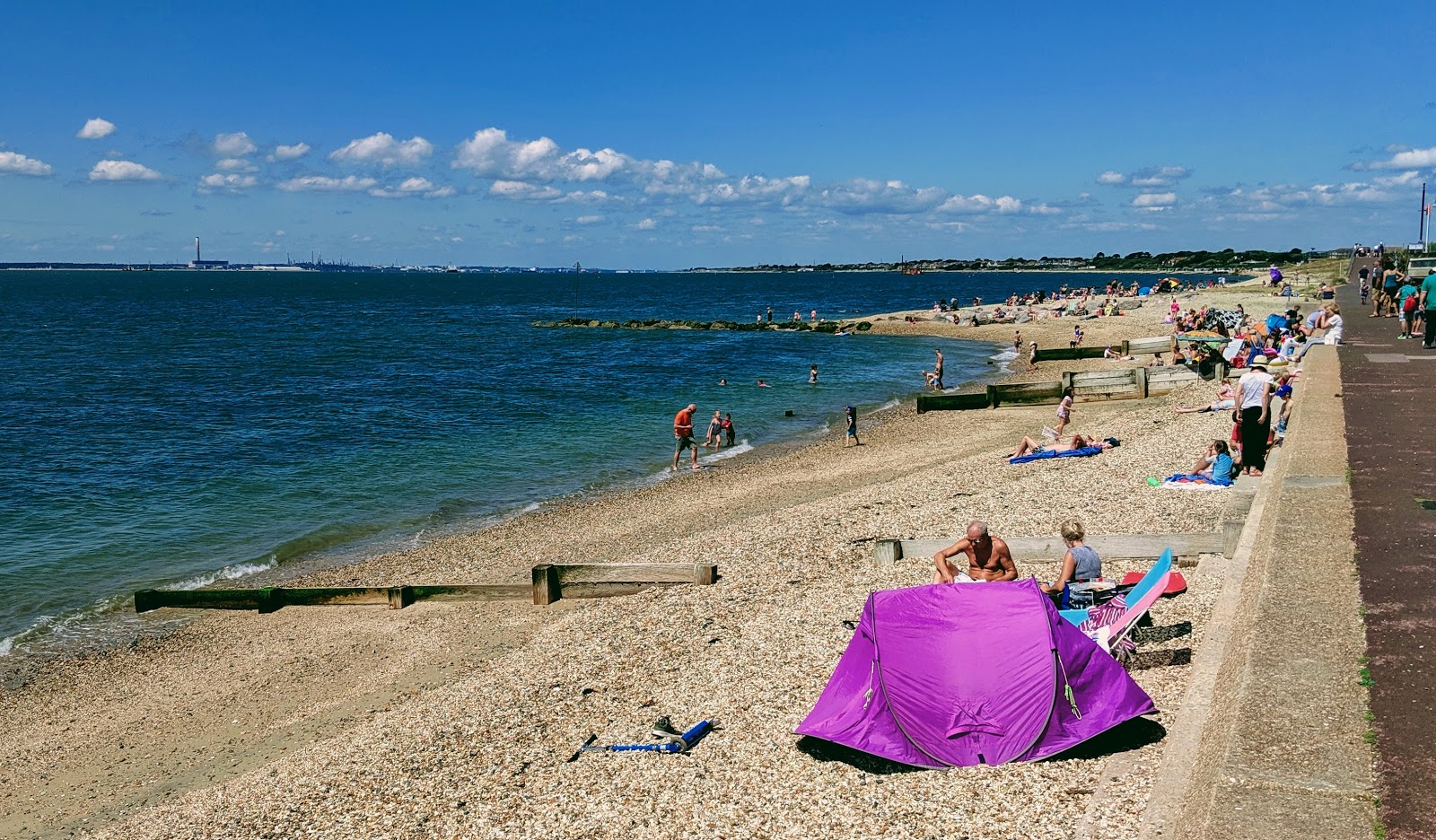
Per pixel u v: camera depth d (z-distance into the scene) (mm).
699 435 34469
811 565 15359
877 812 7367
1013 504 17328
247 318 107125
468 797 9156
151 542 21641
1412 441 13484
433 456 31109
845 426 35562
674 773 8805
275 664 14750
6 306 126562
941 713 8133
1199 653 8109
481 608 16219
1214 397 27875
